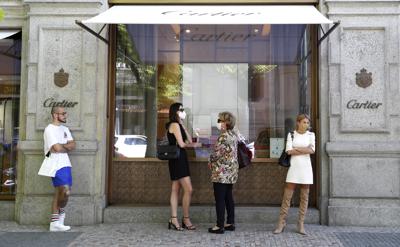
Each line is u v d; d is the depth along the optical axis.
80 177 7.72
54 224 7.29
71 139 7.44
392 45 7.68
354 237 6.79
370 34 7.71
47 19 7.91
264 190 8.19
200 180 8.18
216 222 7.47
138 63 8.50
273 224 7.68
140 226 7.57
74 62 7.86
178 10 7.78
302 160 6.89
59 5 7.89
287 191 7.03
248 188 8.19
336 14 7.73
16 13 8.16
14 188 8.34
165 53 8.55
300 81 8.33
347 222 7.50
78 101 7.81
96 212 7.75
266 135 8.39
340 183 7.57
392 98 7.63
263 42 8.52
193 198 8.14
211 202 8.13
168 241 6.63
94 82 7.82
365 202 7.55
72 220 7.64
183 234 7.03
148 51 8.55
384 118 7.61
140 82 8.49
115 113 8.35
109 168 8.20
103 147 7.94
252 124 8.43
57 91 7.83
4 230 7.35
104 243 6.54
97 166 7.82
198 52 8.55
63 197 7.19
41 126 7.80
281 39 8.46
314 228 7.40
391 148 7.48
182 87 8.52
